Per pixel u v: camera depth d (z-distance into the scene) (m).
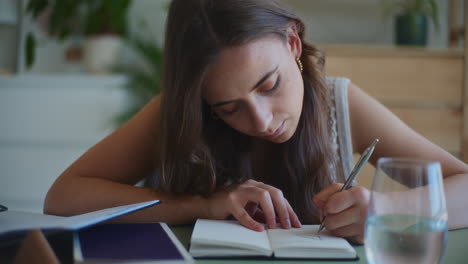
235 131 1.01
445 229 0.46
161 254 0.54
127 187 0.88
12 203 2.69
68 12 2.79
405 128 1.05
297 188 1.00
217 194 0.81
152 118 1.05
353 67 2.00
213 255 0.61
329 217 0.67
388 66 2.00
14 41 2.97
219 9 0.73
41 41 2.97
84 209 0.85
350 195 0.67
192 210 0.80
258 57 0.72
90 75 2.71
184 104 0.77
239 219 0.73
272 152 1.05
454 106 2.00
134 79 2.67
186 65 0.74
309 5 2.49
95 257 0.53
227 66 0.72
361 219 0.66
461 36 2.17
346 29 2.49
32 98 2.64
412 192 0.46
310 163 0.99
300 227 0.73
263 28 0.74
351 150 1.10
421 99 2.00
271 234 0.68
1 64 2.95
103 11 2.74
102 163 0.99
